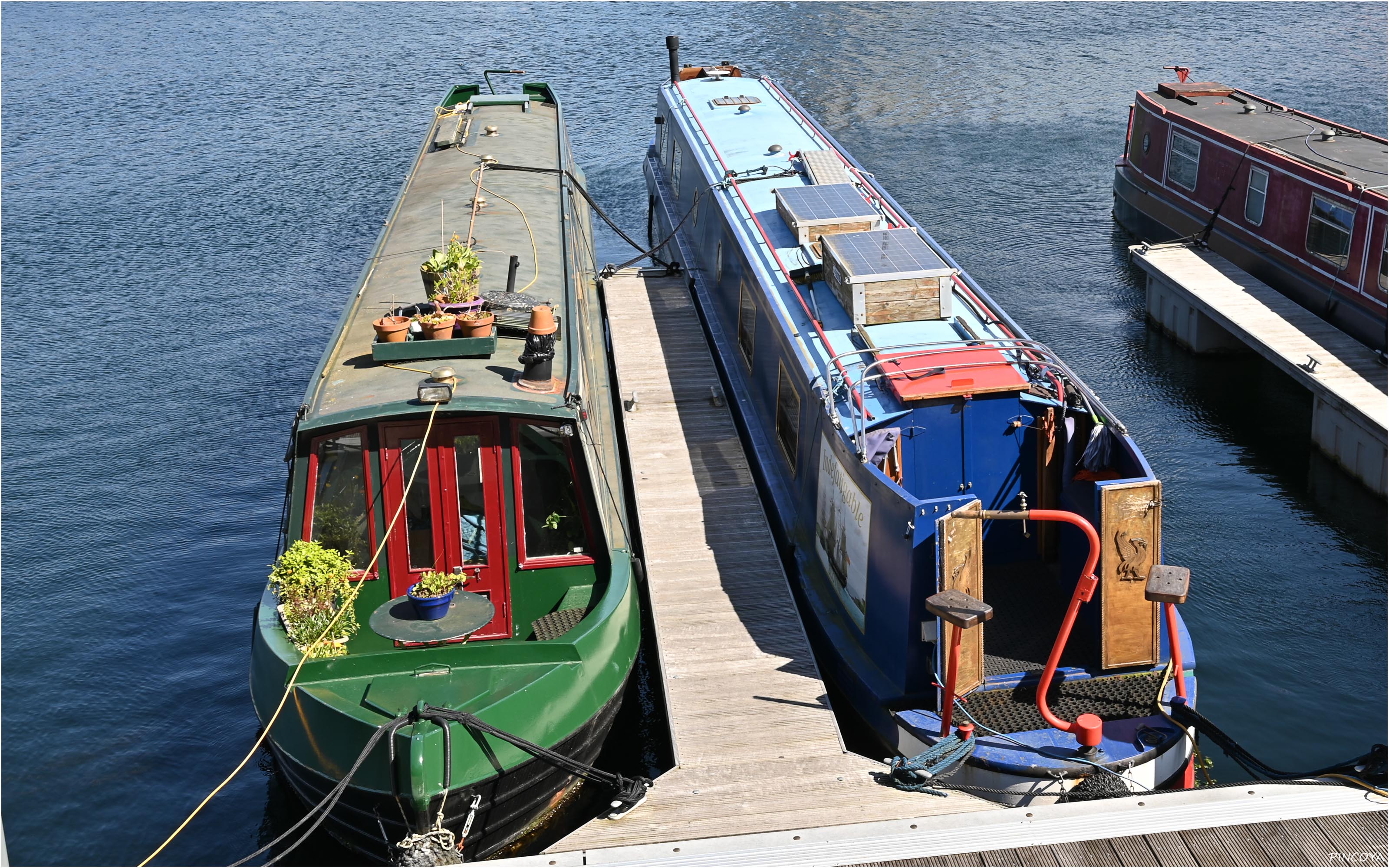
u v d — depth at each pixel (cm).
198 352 2306
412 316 1326
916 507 1050
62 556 1681
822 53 4453
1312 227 2117
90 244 2848
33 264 2736
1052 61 4216
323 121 3834
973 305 1454
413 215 1875
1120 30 4625
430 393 1127
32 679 1430
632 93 4031
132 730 1350
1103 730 1041
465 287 1351
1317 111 3347
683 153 2377
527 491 1184
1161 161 2666
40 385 2180
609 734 1201
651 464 1633
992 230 2808
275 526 1764
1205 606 1529
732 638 1270
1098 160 3247
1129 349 2269
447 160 2206
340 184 3234
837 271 1481
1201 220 2488
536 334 1191
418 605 1040
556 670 1048
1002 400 1234
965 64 4228
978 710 1070
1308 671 1408
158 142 3656
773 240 1723
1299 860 812
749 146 2145
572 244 1811
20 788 1257
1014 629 1184
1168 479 1841
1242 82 3753
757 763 1076
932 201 2967
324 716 985
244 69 4538
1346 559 1628
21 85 4362
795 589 1400
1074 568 1210
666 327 2098
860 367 1337
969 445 1244
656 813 1011
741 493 1562
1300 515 1734
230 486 1867
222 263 2733
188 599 1592
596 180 3225
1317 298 2095
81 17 5647
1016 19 4909
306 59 4678
